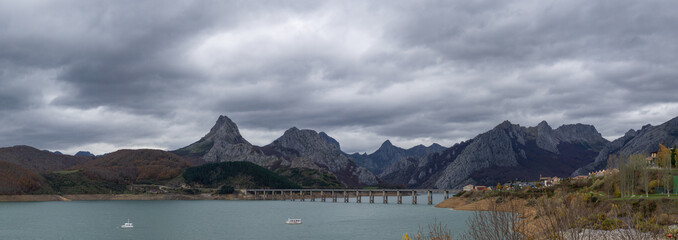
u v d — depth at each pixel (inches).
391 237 5831.7
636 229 1539.1
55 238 6550.2
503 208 1531.7
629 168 6530.5
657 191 6688.0
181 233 6953.7
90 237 6599.4
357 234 6338.6
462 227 5782.5
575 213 1475.1
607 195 6338.6
